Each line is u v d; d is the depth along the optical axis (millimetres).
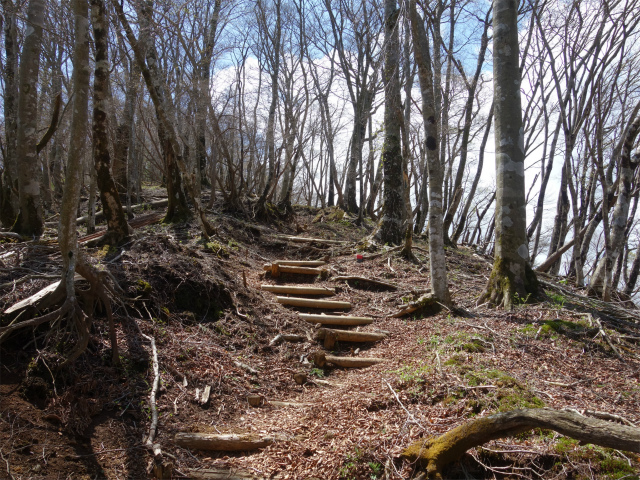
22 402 3373
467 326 5582
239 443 3637
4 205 6922
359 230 12156
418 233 12516
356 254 8992
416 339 5602
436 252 6379
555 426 2656
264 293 6953
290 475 3324
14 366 3623
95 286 3959
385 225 9609
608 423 2492
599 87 7188
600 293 7262
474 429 3111
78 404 3498
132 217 9094
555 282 8289
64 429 3332
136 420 3693
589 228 9367
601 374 4469
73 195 3676
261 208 11172
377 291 7543
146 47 8688
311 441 3715
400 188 9672
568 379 4324
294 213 12984
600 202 9984
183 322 5227
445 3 10484
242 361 5016
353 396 4324
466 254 10250
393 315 6461
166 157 8805
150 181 16531
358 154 15578
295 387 4879
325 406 4234
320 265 8562
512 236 6297
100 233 6570
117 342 4383
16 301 4074
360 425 3822
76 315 3658
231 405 4277
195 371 4523
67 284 3662
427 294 6508
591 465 3010
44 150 10219
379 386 4430
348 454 3420
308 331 6086
